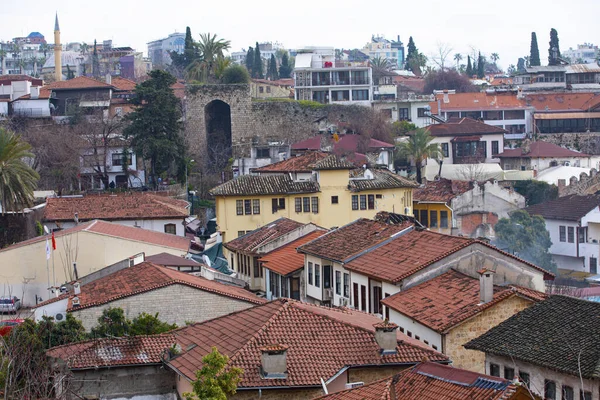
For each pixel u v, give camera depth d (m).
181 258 59.44
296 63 145.00
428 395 26.05
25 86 131.50
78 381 35.59
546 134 142.12
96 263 64.44
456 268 46.75
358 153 113.81
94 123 116.75
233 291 48.25
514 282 47.00
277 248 68.75
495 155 130.12
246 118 131.62
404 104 142.50
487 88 168.50
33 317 46.62
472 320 39.94
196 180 117.38
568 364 30.98
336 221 85.50
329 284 57.03
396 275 46.72
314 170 85.50
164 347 36.91
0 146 78.81
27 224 77.81
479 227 92.25
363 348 32.72
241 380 30.05
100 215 81.56
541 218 90.69
